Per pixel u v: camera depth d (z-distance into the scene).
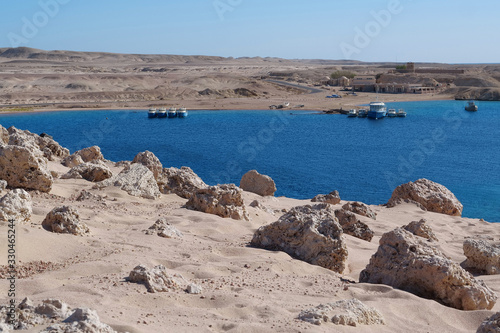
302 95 199.88
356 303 9.05
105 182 21.52
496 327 8.16
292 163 75.69
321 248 13.96
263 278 11.45
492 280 13.64
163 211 18.73
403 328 8.90
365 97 195.12
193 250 13.40
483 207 48.19
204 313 8.49
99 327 6.55
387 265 12.16
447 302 10.92
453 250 17.97
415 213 25.62
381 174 67.38
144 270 9.95
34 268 10.73
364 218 22.58
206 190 19.36
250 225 18.33
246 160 78.06
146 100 182.88
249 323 7.95
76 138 101.44
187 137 105.38
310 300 9.97
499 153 86.44
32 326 6.92
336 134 112.25
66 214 13.82
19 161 18.80
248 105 170.12
